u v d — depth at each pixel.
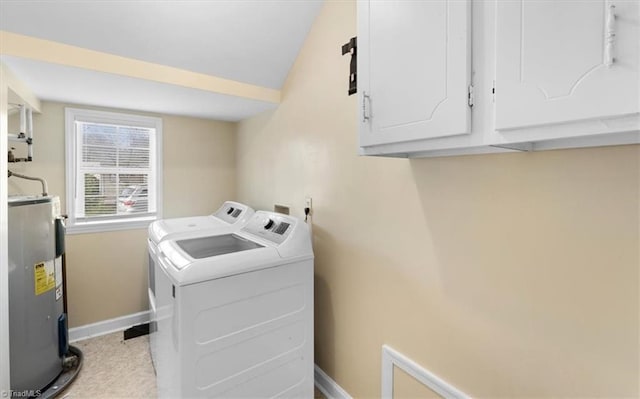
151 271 2.10
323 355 1.99
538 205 1.00
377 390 1.61
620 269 0.84
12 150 2.11
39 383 1.88
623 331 0.85
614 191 0.85
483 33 0.80
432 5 0.91
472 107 0.83
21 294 1.79
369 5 1.12
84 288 2.52
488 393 1.15
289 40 2.05
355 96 1.68
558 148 0.93
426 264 1.35
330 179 1.88
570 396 0.95
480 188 1.15
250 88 2.29
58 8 1.52
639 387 0.82
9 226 1.72
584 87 0.63
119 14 1.64
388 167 1.51
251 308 1.52
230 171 3.22
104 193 2.63
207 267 1.38
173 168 2.89
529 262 1.03
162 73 1.97
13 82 1.78
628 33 0.57
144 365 2.20
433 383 1.33
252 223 2.12
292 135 2.26
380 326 1.58
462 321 1.23
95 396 1.90
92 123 2.54
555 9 0.66
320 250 1.99
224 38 1.92
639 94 0.56
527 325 1.04
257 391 1.57
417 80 0.96
